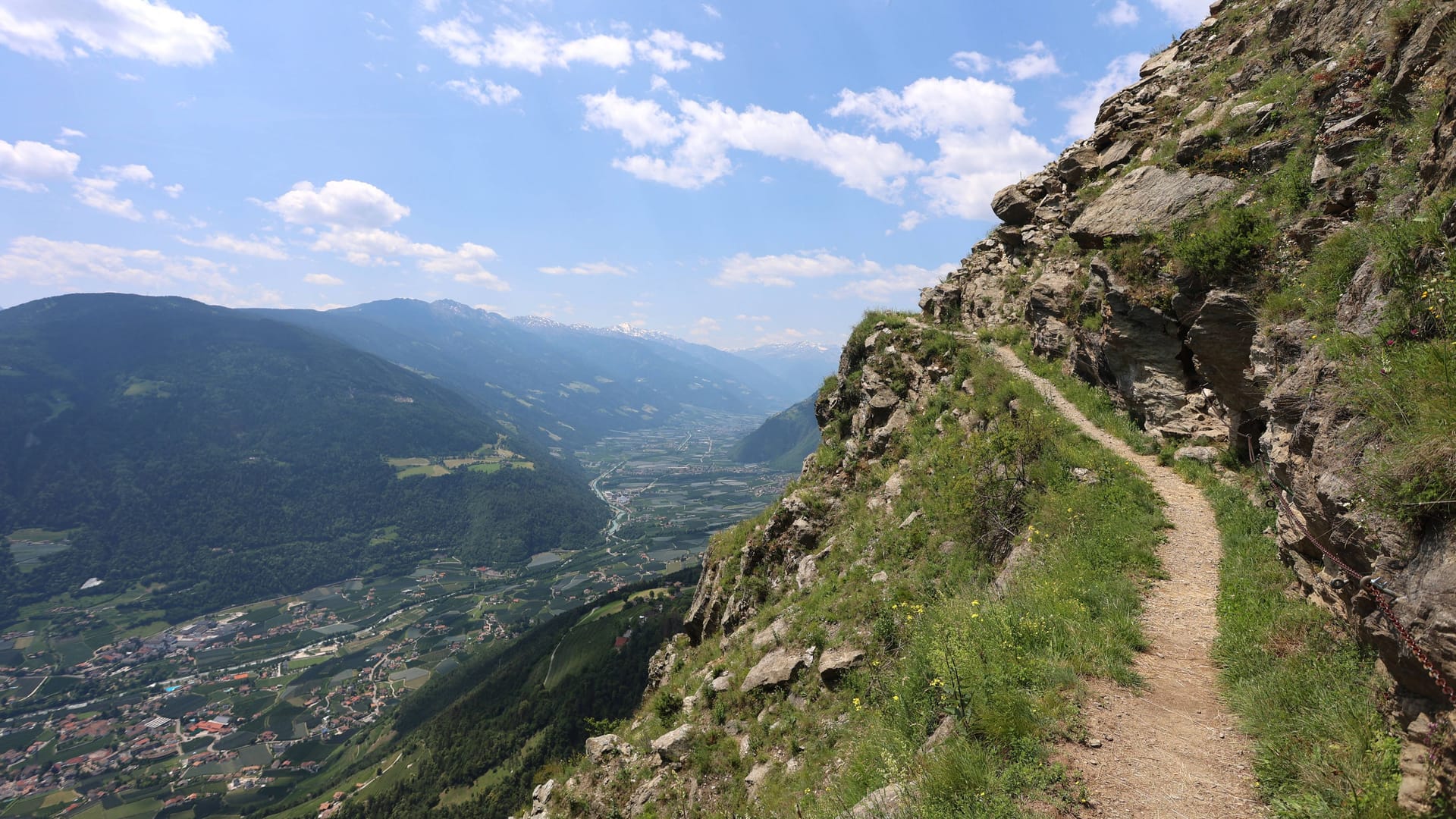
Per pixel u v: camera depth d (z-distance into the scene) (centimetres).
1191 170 1959
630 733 2211
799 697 1633
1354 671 700
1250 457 1457
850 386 3325
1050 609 1100
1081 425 1994
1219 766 685
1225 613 977
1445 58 1133
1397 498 573
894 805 757
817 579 2252
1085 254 2466
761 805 1312
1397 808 501
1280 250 1480
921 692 1059
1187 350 1833
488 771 8631
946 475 2138
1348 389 723
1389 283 782
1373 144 1317
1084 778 684
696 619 3216
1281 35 2188
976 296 3334
